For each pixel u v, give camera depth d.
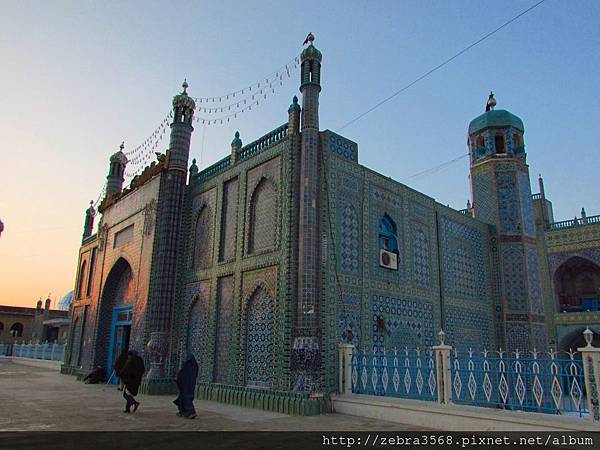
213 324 11.19
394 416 7.54
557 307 20.11
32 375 17.66
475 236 14.98
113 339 15.58
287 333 8.98
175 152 13.64
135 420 7.39
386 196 11.62
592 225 19.55
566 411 6.51
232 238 11.44
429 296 12.24
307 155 9.68
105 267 16.64
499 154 16.36
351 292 9.83
